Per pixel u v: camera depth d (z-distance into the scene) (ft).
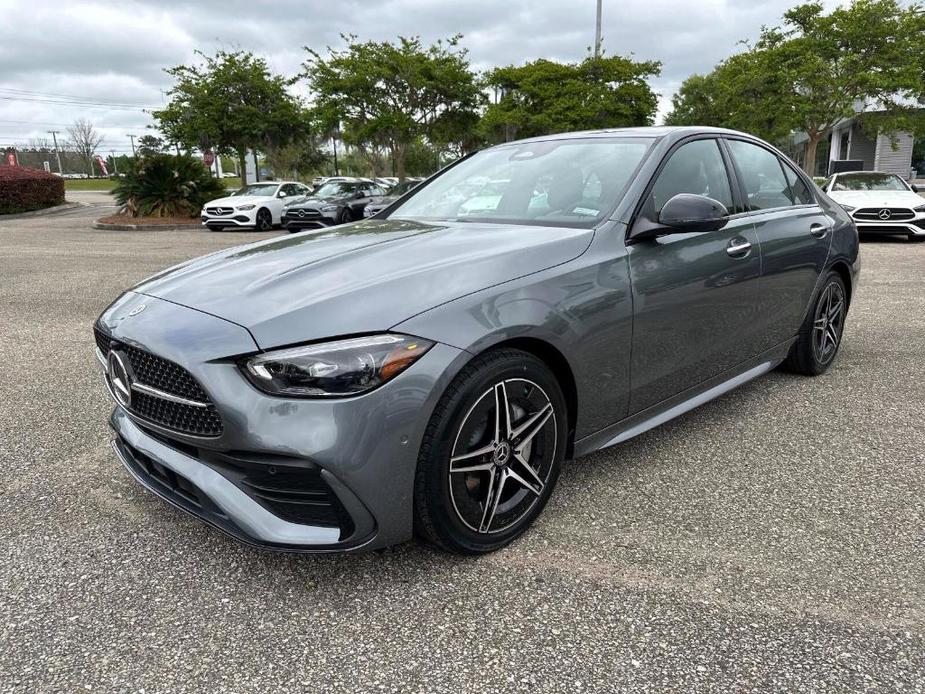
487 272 7.81
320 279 7.70
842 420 12.14
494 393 7.53
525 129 83.71
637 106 80.69
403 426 6.82
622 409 9.45
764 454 10.78
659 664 6.31
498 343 7.48
